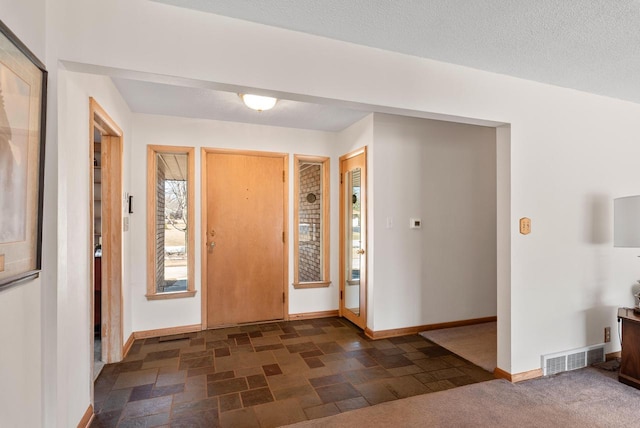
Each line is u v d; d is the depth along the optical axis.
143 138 3.49
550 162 2.69
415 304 3.63
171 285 3.70
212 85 1.79
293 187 4.09
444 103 2.29
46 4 1.48
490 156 3.97
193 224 3.68
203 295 3.70
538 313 2.66
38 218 1.37
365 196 3.59
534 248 2.64
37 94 1.34
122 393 2.35
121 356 2.88
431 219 3.70
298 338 3.45
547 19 1.78
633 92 2.86
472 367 2.79
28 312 1.33
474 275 3.90
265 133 3.97
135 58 1.60
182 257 3.73
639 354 2.45
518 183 2.57
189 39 1.69
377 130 3.47
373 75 2.09
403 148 3.57
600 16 1.75
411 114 2.32
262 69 1.83
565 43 2.03
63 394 1.62
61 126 1.55
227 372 2.68
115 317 2.86
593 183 2.89
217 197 3.79
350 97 2.03
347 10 1.72
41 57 1.42
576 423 2.03
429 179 3.69
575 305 2.81
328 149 4.25
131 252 3.40
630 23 1.80
